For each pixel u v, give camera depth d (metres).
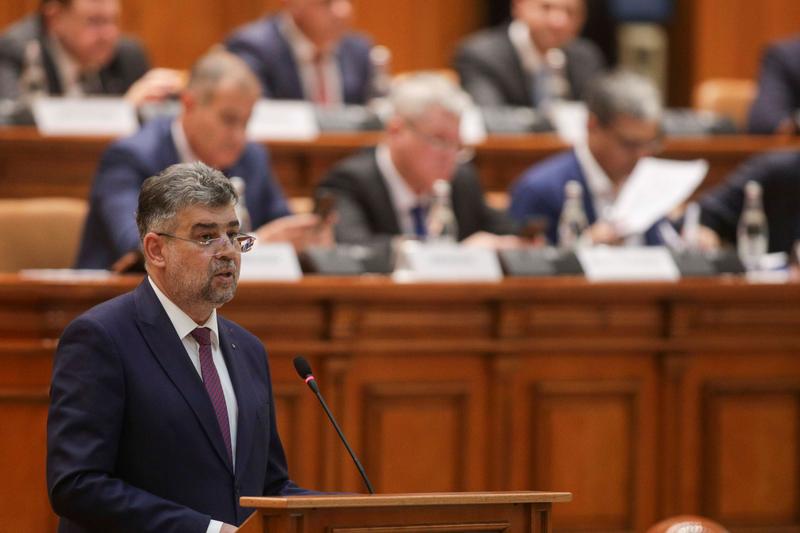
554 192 19.14
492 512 8.53
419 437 15.07
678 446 15.99
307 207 20.09
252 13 29.70
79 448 9.21
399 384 15.01
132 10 29.05
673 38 33.09
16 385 13.42
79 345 9.47
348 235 17.56
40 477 13.38
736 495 16.20
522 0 25.52
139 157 16.45
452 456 15.21
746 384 16.17
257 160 18.08
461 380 15.24
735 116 27.06
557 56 25.56
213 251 9.46
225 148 16.47
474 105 24.83
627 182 19.25
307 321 14.62
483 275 15.58
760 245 20.00
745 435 16.20
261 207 18.02
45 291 13.45
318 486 14.63
